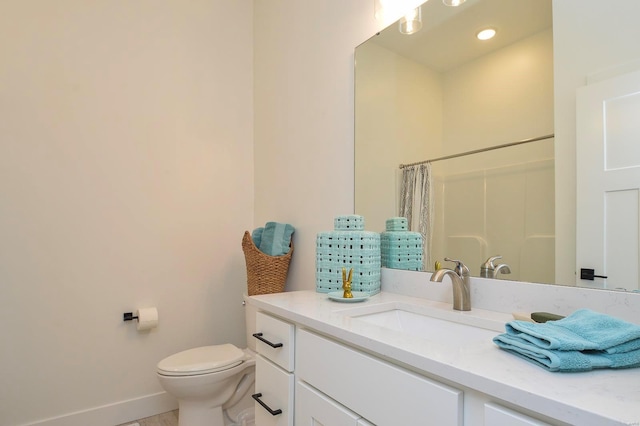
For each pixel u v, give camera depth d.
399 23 1.49
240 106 2.52
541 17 1.06
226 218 2.41
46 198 1.87
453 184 1.28
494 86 1.17
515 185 1.10
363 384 0.81
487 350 0.70
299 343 1.05
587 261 0.92
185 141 2.29
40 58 1.89
